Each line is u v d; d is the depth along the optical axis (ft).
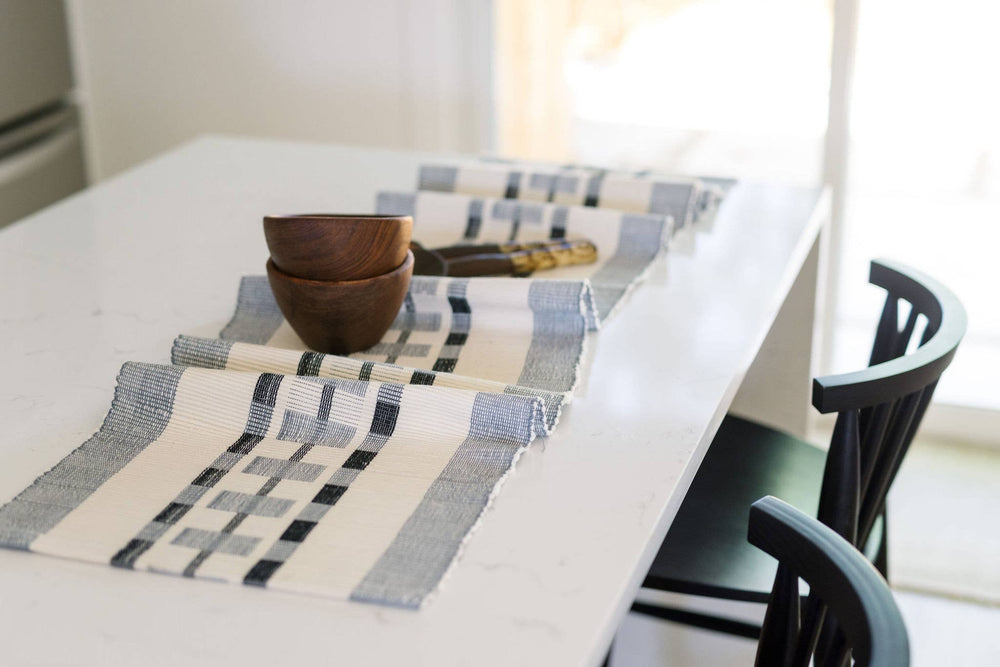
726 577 3.85
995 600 6.49
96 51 8.92
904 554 6.91
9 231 4.67
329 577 2.30
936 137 7.47
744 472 4.50
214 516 2.52
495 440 2.81
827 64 7.48
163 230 4.67
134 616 2.23
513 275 3.98
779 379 5.39
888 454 3.70
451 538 2.42
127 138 9.19
